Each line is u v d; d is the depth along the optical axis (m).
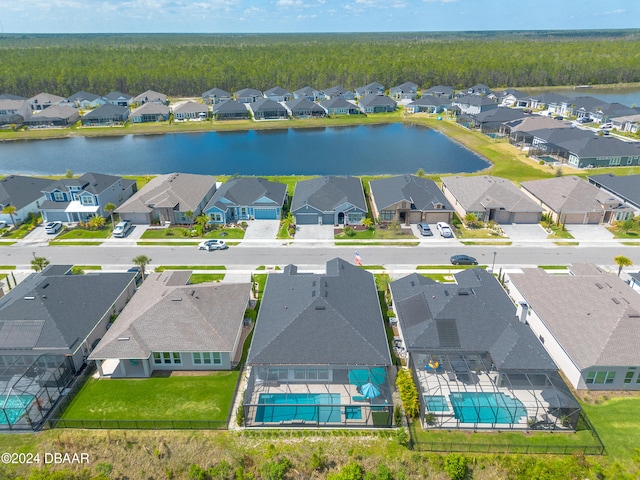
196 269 67.12
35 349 45.41
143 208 81.56
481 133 148.50
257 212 84.38
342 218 82.44
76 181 85.88
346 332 45.22
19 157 133.38
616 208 81.19
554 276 55.28
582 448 38.09
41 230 80.88
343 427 40.28
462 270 63.97
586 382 44.06
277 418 41.16
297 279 54.72
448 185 93.50
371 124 169.12
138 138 154.12
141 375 46.25
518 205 82.31
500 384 43.34
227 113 169.62
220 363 46.88
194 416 41.16
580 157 108.94
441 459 37.56
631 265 66.44
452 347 45.41
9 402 41.97
